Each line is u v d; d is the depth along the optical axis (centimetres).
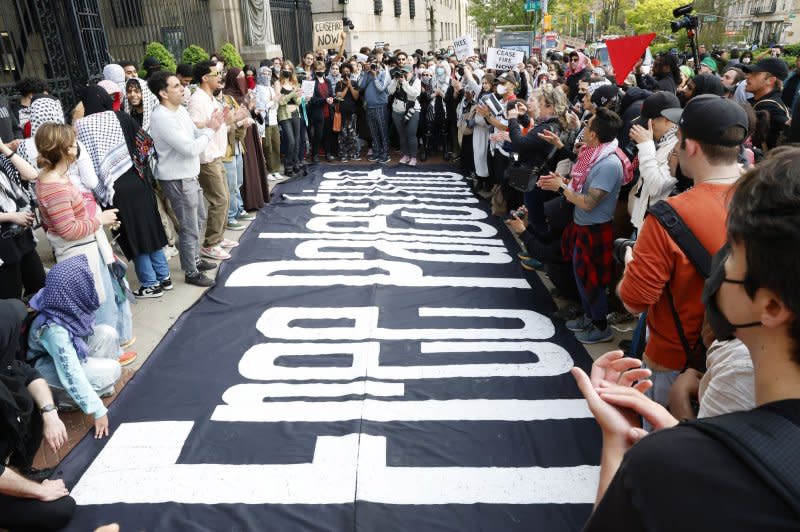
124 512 263
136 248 461
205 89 546
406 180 888
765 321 80
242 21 1102
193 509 264
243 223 688
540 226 531
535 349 404
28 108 520
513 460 295
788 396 80
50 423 267
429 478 282
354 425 320
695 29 627
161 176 481
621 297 235
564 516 260
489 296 491
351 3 1666
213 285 512
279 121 880
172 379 368
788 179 77
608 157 369
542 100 512
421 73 1088
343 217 707
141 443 308
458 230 663
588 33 3834
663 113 296
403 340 417
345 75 992
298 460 295
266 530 252
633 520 76
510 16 3130
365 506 264
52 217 340
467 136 841
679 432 77
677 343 226
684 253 212
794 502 65
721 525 69
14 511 243
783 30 3253
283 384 362
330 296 489
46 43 670
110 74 584
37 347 304
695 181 224
